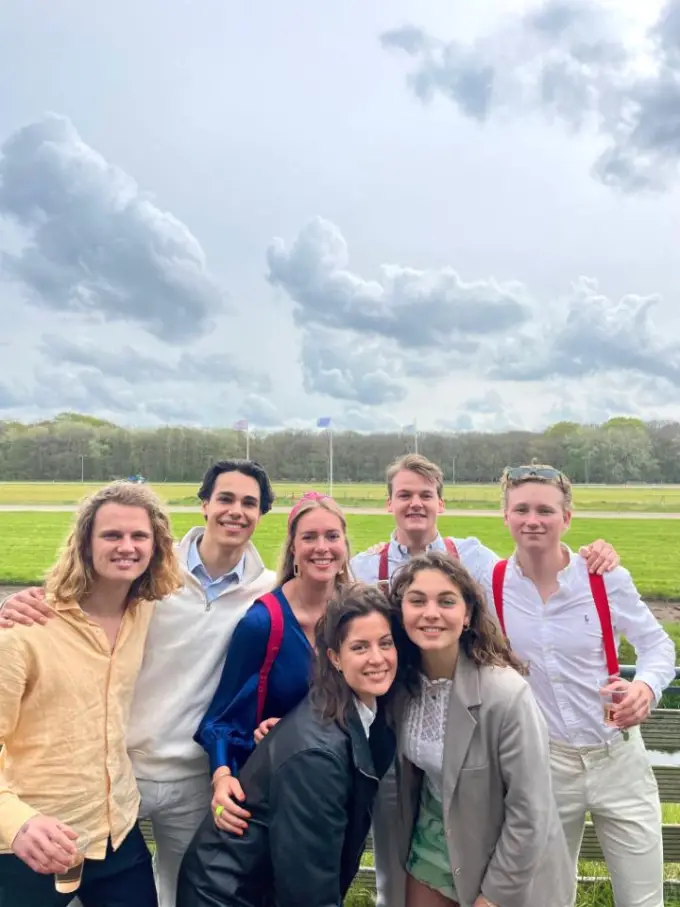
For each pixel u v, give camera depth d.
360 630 2.41
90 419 110.44
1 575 20.08
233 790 2.43
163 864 2.92
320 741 2.31
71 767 2.35
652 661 2.99
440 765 2.53
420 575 2.54
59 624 2.41
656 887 2.93
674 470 85.38
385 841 2.84
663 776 3.59
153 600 2.66
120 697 2.53
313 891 2.21
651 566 22.34
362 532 30.12
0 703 2.27
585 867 3.90
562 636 3.00
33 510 42.06
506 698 2.46
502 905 2.40
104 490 2.56
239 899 2.32
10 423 94.94
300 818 2.23
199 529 3.10
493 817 2.49
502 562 3.24
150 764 2.77
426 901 2.68
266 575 3.09
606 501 53.81
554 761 2.98
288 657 2.72
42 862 2.12
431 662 2.62
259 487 3.03
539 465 3.17
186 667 2.83
